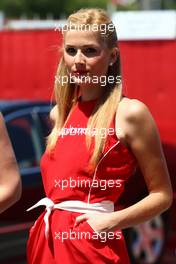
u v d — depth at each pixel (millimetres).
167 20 43438
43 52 31625
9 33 32281
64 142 8469
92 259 8250
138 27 43688
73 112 8594
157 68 29141
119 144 8367
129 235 17750
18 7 133125
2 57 32500
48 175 8555
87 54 8523
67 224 8312
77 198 8359
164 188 8477
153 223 18500
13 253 16750
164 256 19344
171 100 28922
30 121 17875
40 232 8570
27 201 16938
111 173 8352
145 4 110562
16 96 32344
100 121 8352
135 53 29328
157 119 29188
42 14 133000
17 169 7949
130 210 8336
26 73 32031
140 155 8414
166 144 19859
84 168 8297
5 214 16625
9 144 7938
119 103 8445
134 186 16938
